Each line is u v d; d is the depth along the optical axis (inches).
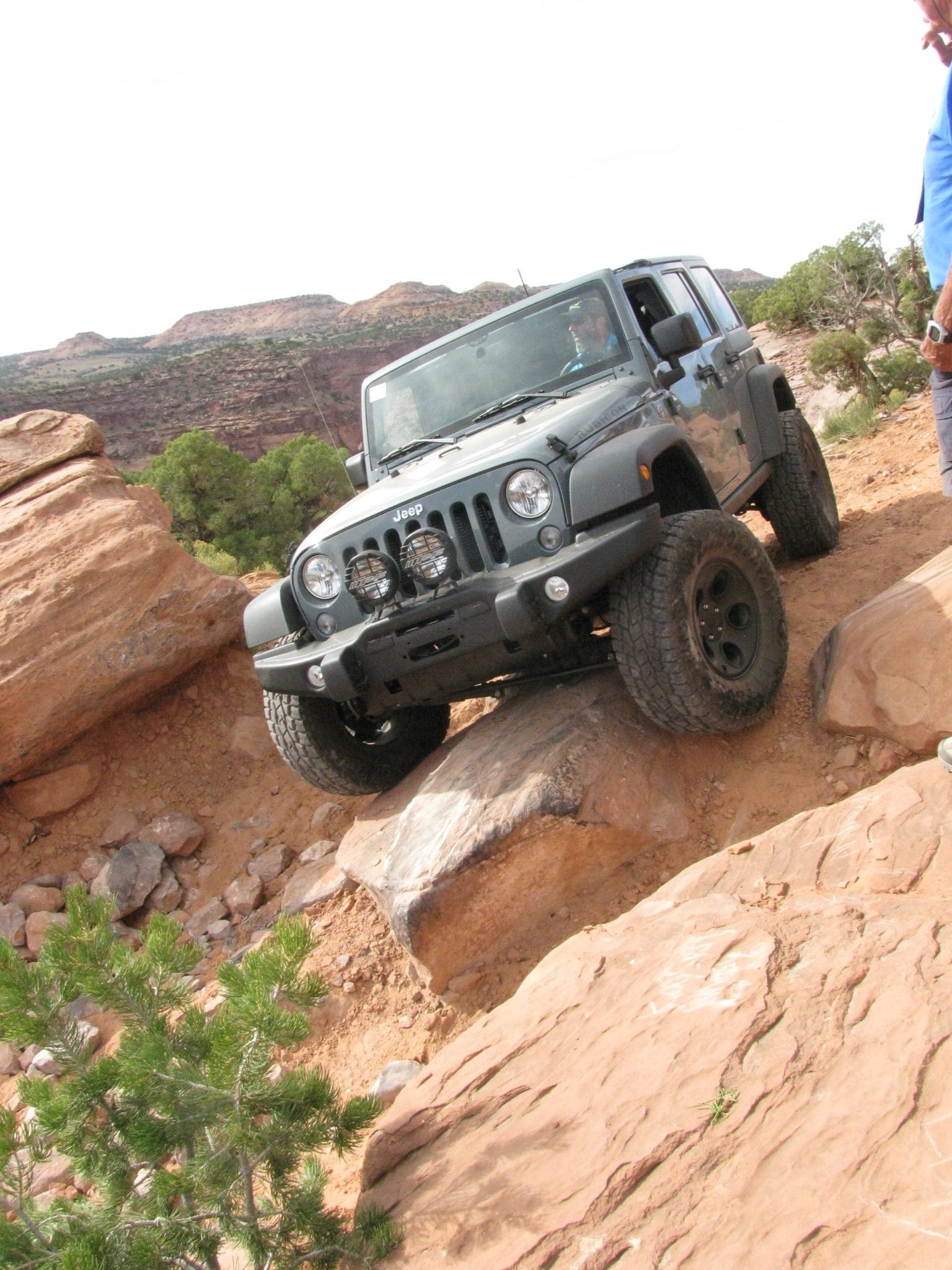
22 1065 175.0
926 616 155.3
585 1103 98.0
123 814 240.8
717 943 111.1
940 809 122.2
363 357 5369.1
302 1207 101.3
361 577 156.6
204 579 260.2
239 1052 99.2
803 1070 89.8
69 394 4574.3
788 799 153.7
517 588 143.6
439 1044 145.6
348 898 183.6
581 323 192.2
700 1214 81.1
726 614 162.9
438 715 211.3
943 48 107.0
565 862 148.7
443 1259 89.8
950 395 117.4
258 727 259.6
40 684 234.1
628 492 143.9
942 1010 89.2
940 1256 68.7
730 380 229.8
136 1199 105.2
